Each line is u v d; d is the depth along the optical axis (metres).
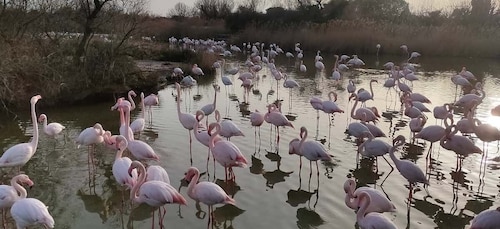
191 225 7.90
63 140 13.09
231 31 55.28
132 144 9.80
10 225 7.79
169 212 8.45
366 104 18.59
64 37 19.88
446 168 10.61
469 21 45.78
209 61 30.25
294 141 10.16
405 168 8.52
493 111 14.11
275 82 25.41
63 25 19.94
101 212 8.53
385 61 36.75
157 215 8.34
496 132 10.46
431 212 8.36
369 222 6.73
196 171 7.68
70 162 11.09
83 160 11.27
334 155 11.62
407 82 25.56
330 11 53.75
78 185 9.72
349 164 10.93
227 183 9.48
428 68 32.25
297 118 15.83
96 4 19.78
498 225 6.71
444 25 42.47
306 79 26.66
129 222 8.11
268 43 46.25
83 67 19.45
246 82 19.91
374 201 7.36
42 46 18.91
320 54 42.53
